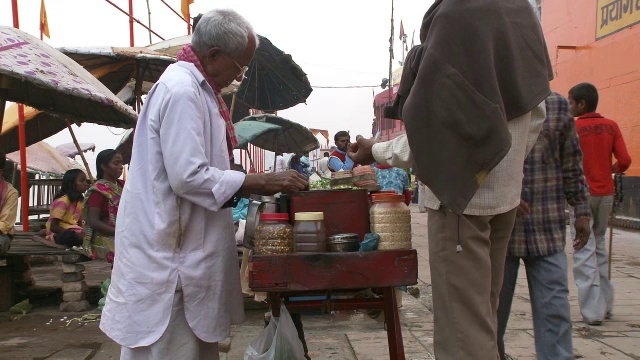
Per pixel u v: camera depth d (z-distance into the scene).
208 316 2.29
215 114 2.36
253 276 2.28
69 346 4.32
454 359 2.08
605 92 11.57
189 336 2.26
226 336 2.37
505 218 2.27
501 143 1.96
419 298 5.75
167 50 8.93
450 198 2.01
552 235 3.11
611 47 11.30
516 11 2.15
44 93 6.40
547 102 3.17
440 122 2.01
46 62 5.20
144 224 2.23
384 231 2.38
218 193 2.19
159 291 2.20
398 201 2.44
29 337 4.60
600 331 4.46
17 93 6.39
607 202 4.79
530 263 3.21
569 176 3.25
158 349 2.20
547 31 14.24
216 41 2.33
